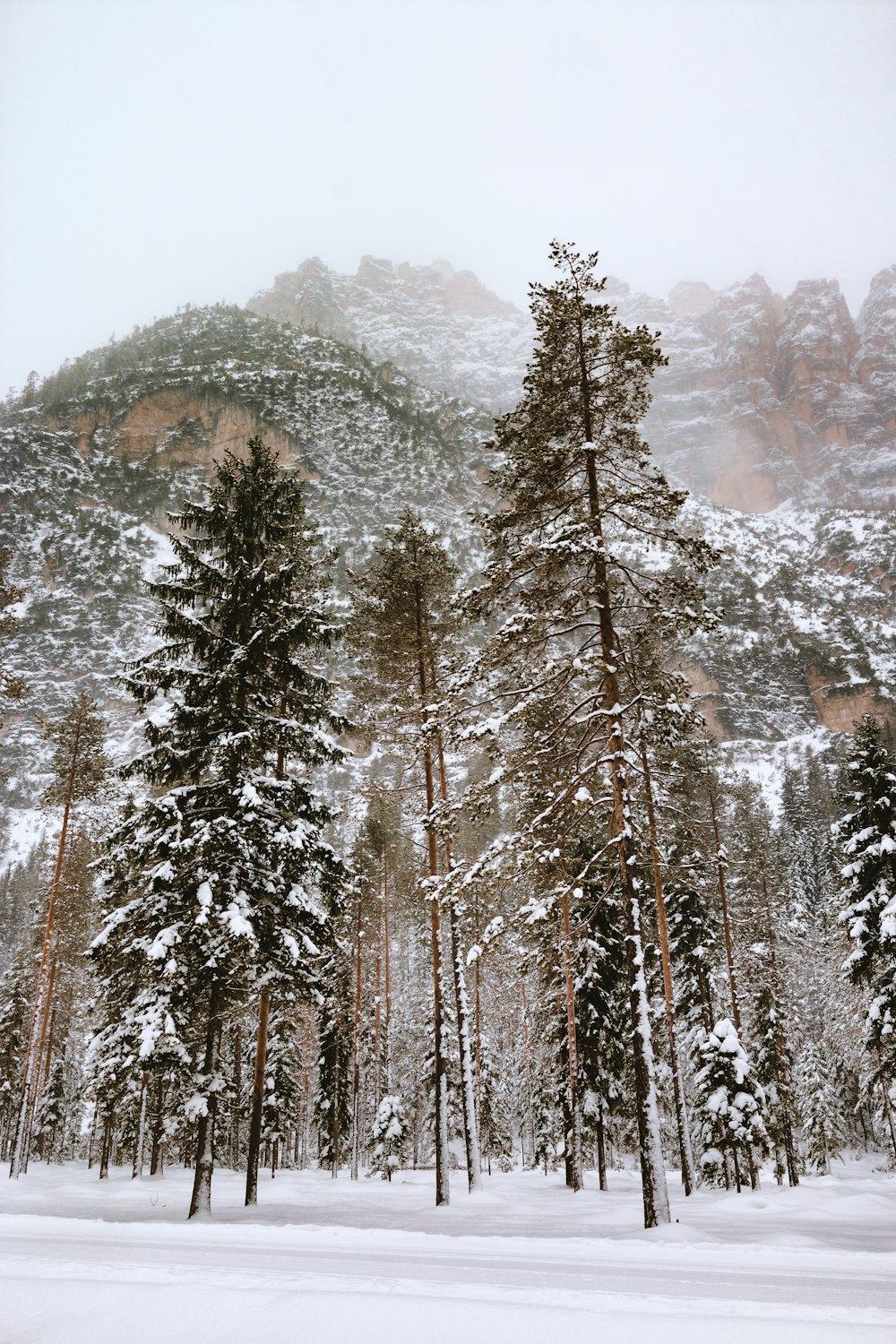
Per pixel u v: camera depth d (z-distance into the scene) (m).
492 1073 38.97
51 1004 40.03
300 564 21.17
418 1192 27.08
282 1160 53.22
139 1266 7.68
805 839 80.25
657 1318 5.44
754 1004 33.06
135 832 17.19
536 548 14.45
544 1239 11.92
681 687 14.45
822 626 178.00
